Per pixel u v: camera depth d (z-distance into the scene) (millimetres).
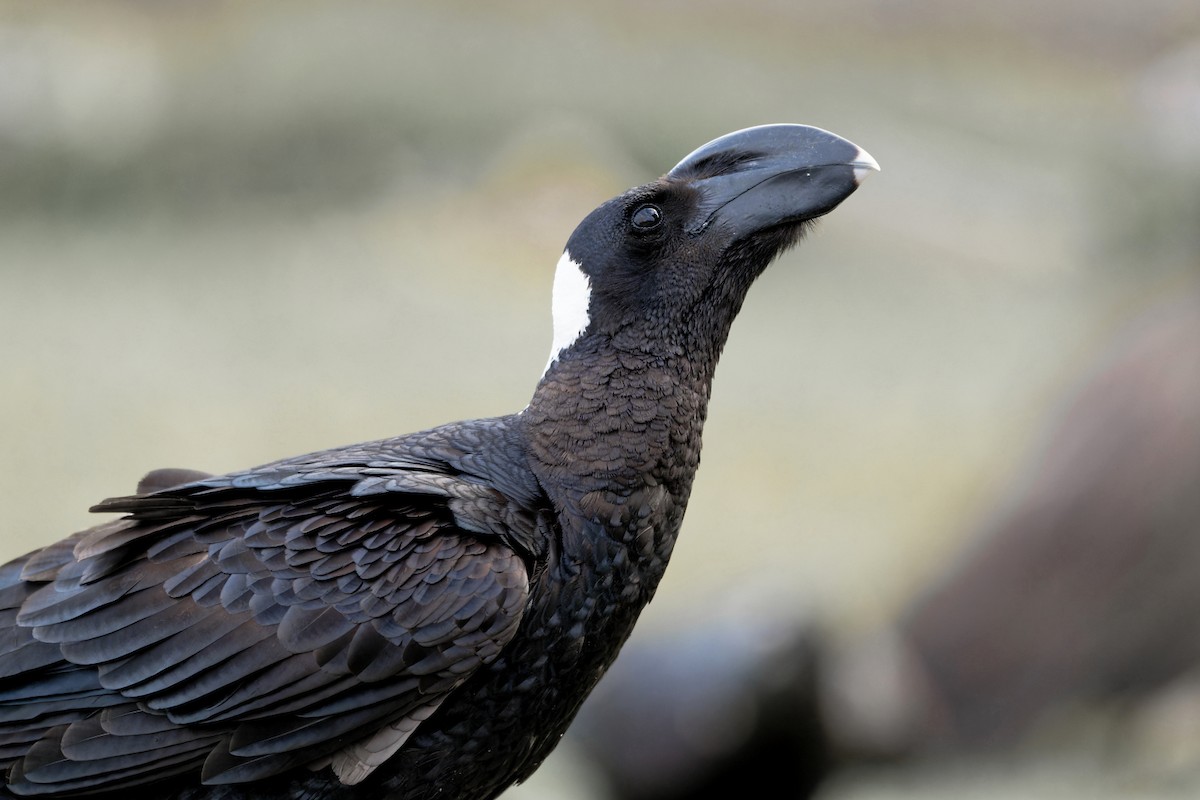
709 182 6031
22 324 21797
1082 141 31656
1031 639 11625
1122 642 11609
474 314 22797
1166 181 20203
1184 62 23562
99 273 24375
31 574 5578
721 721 9234
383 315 22828
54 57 29281
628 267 5895
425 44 29562
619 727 9414
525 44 30172
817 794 9805
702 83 30609
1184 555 11484
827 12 35781
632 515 5668
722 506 17000
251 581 5336
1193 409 11625
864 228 28750
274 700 5246
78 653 5320
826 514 16562
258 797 5379
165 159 27750
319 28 29891
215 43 30078
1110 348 12641
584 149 27281
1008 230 28750
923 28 35875
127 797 5379
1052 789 11406
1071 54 35750
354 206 27125
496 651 5336
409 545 5398
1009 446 16781
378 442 6012
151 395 18984
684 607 12664
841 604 13445
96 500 15656
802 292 26047
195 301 23062
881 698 11117
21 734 5316
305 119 27984
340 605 5289
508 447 5809
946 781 11508
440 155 27688
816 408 20312
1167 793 11531
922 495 16797
